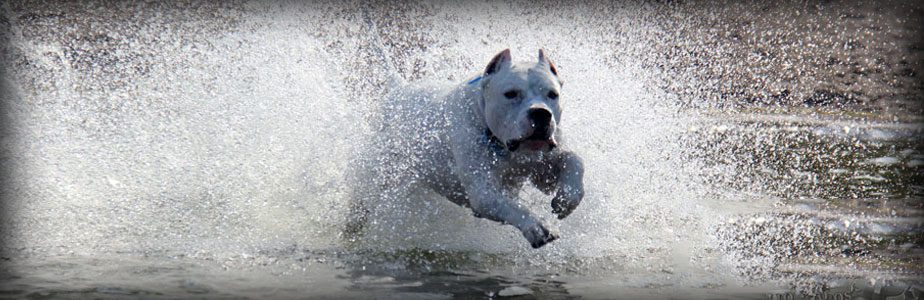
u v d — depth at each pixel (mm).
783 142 15008
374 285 7973
